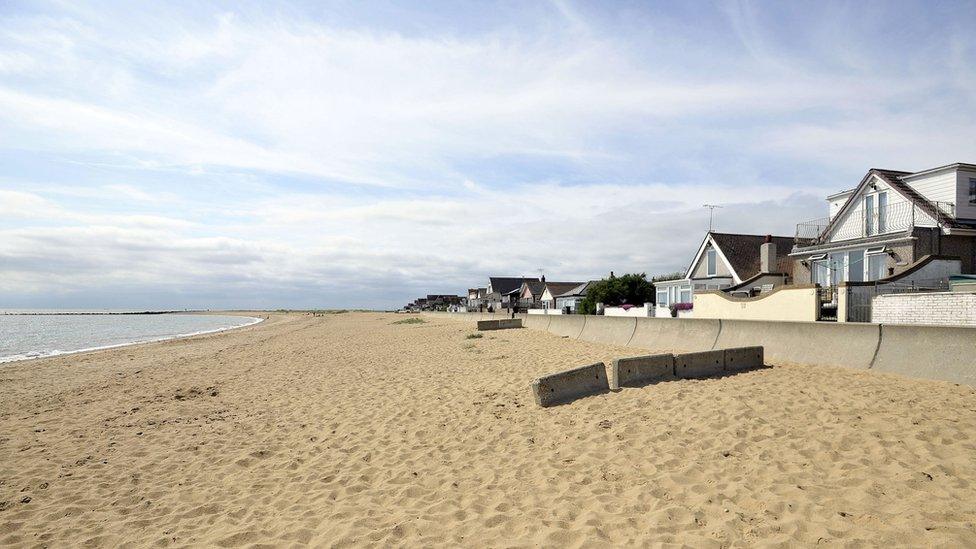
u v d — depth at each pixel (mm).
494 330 29188
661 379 9406
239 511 5254
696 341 15086
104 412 10383
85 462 7094
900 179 24703
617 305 48312
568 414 7652
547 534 4191
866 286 16906
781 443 5734
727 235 36594
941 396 7363
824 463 5133
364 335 32875
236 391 12305
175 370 17109
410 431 7758
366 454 6848
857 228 26188
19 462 7168
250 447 7516
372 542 4309
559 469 5641
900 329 9688
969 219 22359
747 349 10547
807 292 16641
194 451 7441
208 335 40938
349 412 9344
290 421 8992
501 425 7551
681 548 3787
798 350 11664
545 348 17875
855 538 3693
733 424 6465
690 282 37688
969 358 8391
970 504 4055
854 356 10328
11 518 5305
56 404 11500
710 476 5059
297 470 6457
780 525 3994
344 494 5527
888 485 4504
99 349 28203
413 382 11992
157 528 4965
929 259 18469
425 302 148250
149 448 7664
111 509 5477
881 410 6676
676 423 6707
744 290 30969
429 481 5691
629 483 5098
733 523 4090
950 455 5086
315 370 15625
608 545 3924
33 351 30250
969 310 12211
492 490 5266
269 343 28953
